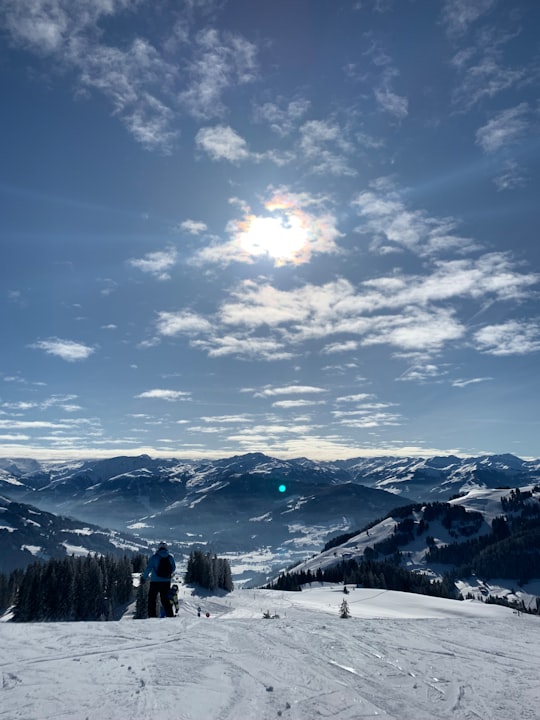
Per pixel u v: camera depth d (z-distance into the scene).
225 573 145.12
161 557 13.02
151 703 5.08
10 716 4.55
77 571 103.88
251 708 5.11
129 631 9.00
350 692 5.83
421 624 11.62
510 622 12.72
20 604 98.19
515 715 5.25
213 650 7.76
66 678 5.85
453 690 6.09
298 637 9.07
